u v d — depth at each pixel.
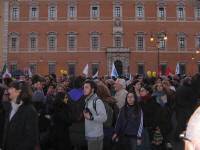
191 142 2.48
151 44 49.28
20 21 49.06
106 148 7.09
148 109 7.79
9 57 48.53
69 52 49.06
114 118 8.18
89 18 49.28
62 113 6.45
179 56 49.47
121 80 9.20
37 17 49.25
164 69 49.16
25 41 49.03
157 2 49.75
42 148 6.74
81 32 49.28
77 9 49.41
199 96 10.08
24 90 5.14
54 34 49.00
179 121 8.69
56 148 6.52
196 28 50.19
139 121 6.94
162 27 49.75
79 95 7.32
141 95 8.18
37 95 7.23
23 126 4.88
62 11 49.34
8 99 7.24
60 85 8.96
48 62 48.78
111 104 7.73
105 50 48.88
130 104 7.12
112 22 49.22
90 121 6.28
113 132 7.27
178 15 50.12
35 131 4.94
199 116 2.65
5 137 5.07
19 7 49.22
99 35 49.00
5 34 48.66
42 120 6.88
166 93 8.84
